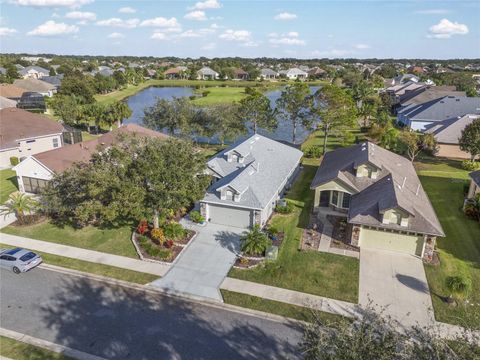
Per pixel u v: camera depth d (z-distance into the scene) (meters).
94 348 19.58
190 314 22.17
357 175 35.16
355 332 12.24
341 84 160.38
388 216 27.86
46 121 58.62
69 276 26.11
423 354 11.89
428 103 78.25
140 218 27.75
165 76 191.12
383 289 24.33
